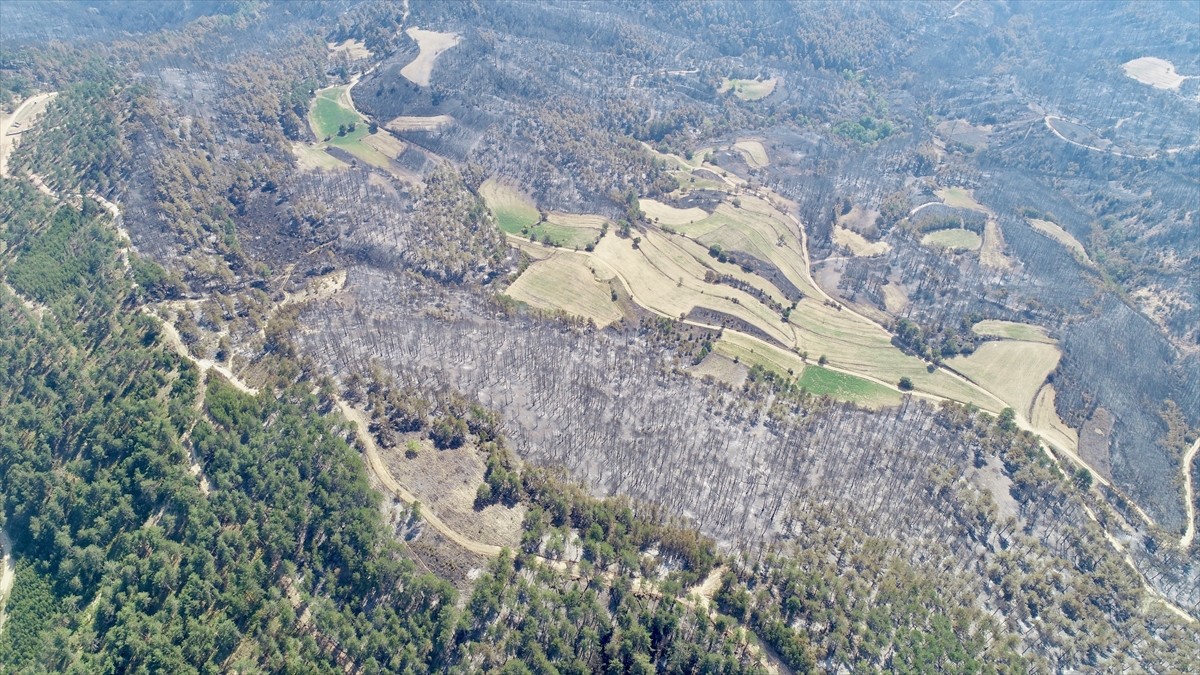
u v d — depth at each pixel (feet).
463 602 550.77
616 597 552.00
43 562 591.37
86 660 515.91
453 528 608.60
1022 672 538.88
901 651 533.14
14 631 558.56
